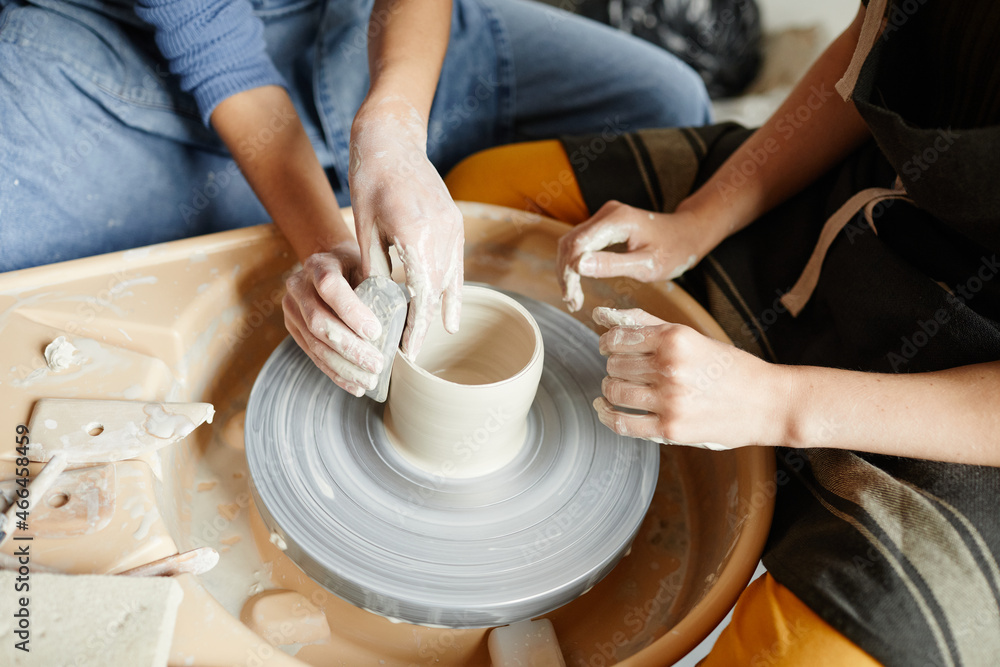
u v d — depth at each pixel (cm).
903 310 91
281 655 68
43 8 126
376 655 86
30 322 92
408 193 86
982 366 81
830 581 73
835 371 83
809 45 263
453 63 159
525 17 172
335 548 82
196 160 143
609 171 130
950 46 87
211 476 99
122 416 81
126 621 63
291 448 92
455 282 87
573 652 88
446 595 80
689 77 181
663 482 109
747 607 79
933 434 79
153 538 72
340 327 82
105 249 140
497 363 101
